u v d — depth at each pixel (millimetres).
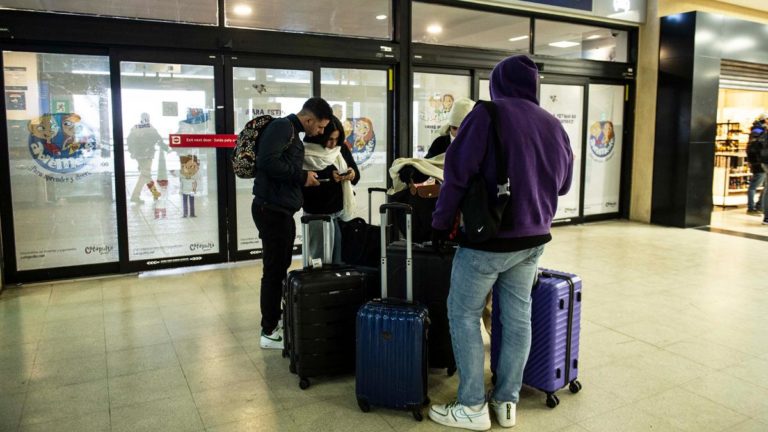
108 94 4840
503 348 2404
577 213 7730
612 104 7867
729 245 6277
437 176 2969
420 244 2957
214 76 5172
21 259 4695
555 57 7105
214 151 5277
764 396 2678
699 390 2740
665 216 7613
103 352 3248
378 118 6129
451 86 6578
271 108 5488
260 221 3154
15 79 4535
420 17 6203
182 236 5242
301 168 3084
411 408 2459
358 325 2502
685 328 3604
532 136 2166
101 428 2408
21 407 2592
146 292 4465
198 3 5020
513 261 2238
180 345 3352
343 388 2795
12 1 4414
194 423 2453
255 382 2854
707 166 7484
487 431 2373
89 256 4941
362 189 6133
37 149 4656
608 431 2373
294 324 2768
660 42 7527
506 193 2113
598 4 7148
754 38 7695
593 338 3428
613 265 5312
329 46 5605
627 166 8031
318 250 3398
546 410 2559
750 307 4035
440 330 2848
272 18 5375
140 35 4785
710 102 7375
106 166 4910
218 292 4461
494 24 6684
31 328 3650
